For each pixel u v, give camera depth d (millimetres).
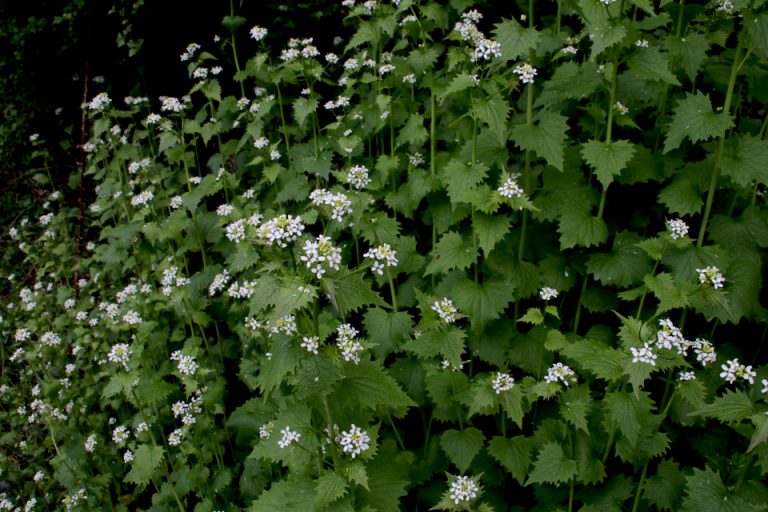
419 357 877
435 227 977
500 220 804
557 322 877
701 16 900
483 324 823
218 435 940
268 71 1195
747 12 739
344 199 673
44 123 1772
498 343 847
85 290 1250
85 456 957
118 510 940
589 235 822
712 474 703
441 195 951
